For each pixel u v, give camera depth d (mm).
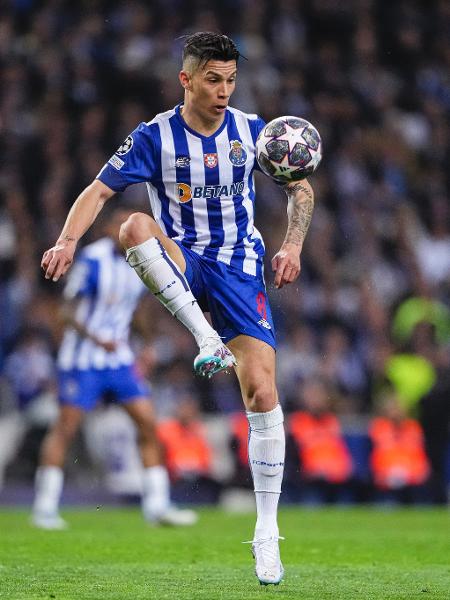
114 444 43500
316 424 45219
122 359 31953
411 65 71438
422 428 46844
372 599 15367
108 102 60500
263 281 18141
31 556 21672
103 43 62562
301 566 20422
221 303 17641
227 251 17969
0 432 43969
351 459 45875
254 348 17328
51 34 62406
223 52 17094
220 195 17984
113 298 32031
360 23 70875
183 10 65438
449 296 58094
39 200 55312
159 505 31453
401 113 69062
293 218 18031
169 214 18094
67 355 31984
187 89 17672
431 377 47219
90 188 17453
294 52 67062
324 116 64062
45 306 48469
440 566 20609
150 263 17062
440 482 46500
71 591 15836
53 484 31250
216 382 47406
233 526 31875
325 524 32969
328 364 49938
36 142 57125
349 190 61188
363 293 54438
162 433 43438
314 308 52938
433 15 73938
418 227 62531
